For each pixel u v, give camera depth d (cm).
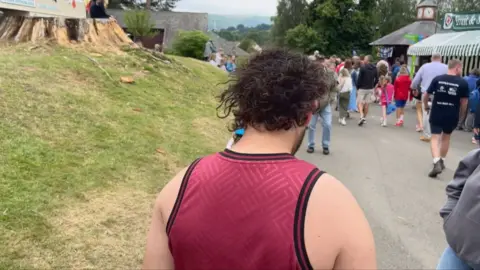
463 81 655
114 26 1102
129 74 945
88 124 622
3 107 575
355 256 122
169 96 919
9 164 453
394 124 1223
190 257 128
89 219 403
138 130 666
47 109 620
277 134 138
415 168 737
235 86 142
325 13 5009
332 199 124
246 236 121
